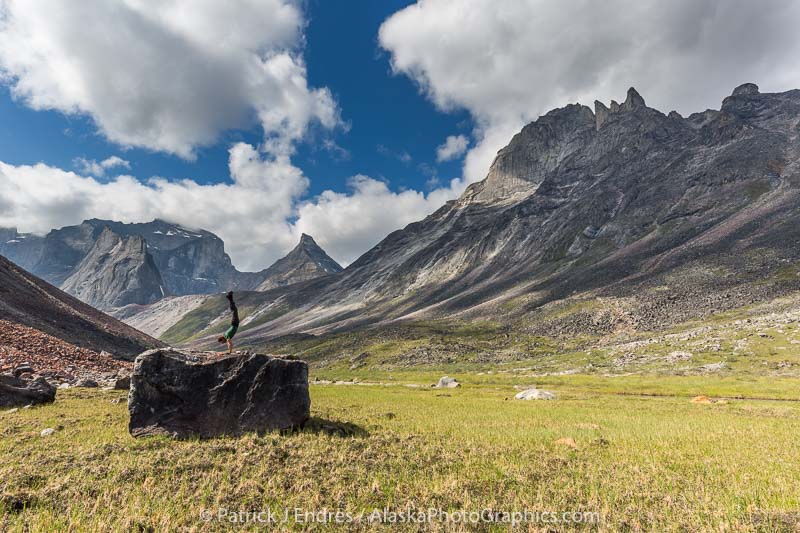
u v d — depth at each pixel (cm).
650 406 5153
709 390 7206
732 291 14588
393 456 1988
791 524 1246
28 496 1321
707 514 1345
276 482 1561
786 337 9662
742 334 10625
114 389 4334
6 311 6506
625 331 15038
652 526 1242
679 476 1761
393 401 5047
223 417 2241
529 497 1477
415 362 16775
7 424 2428
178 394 2217
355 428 2703
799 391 6631
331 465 1798
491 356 15888
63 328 7612
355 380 13525
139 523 1170
